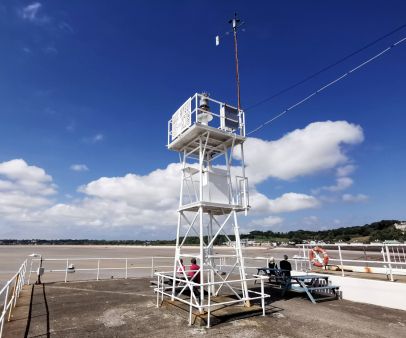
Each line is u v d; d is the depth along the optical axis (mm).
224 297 11664
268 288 14758
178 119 11953
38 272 15930
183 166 12312
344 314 9906
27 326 8625
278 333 7953
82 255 75875
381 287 11250
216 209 11570
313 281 13266
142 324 8797
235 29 15758
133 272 29688
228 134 11430
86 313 10023
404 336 7789
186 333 7973
